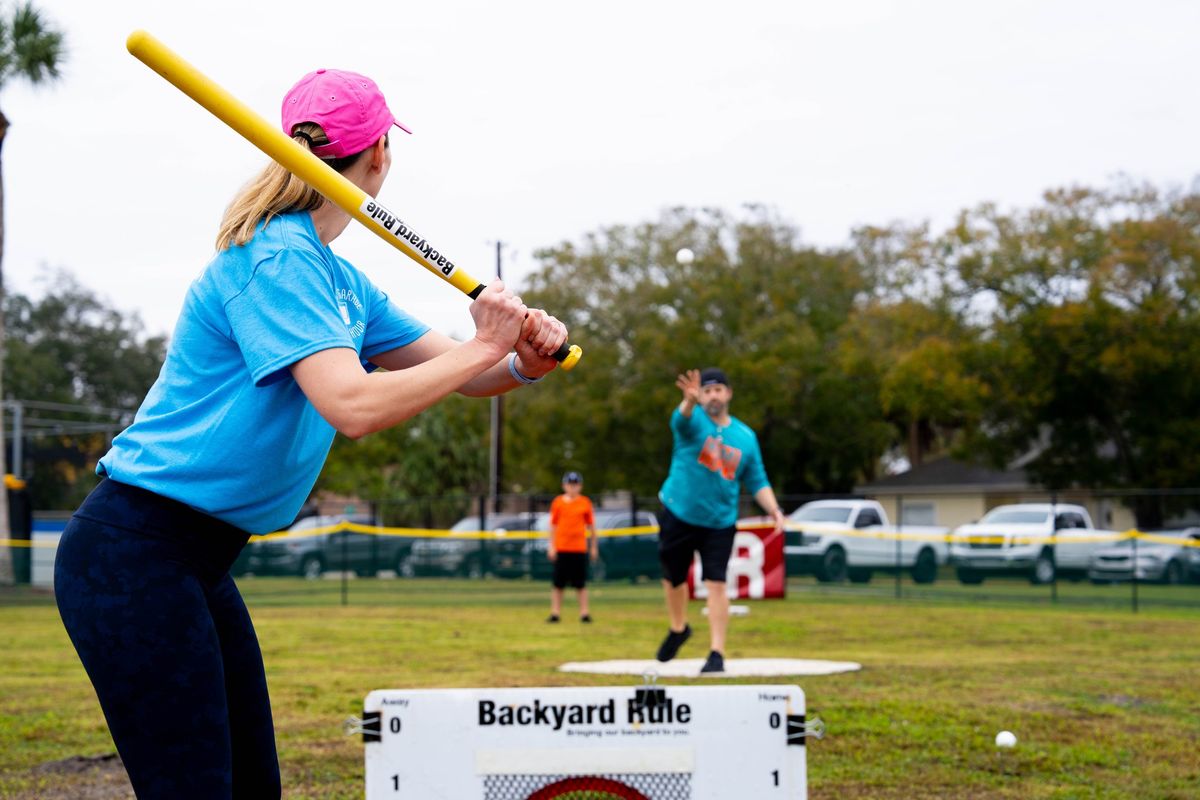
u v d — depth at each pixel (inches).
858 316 1605.6
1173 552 852.6
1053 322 1289.4
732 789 110.9
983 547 885.2
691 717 111.0
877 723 241.0
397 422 87.2
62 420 2358.5
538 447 1596.9
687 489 321.1
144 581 87.7
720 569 319.0
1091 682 313.7
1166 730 240.8
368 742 111.4
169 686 87.5
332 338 87.1
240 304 88.0
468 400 1876.2
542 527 947.3
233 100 85.2
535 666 343.3
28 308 2501.2
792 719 110.8
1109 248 1310.3
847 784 192.1
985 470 1834.4
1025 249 1354.6
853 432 1616.6
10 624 578.6
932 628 498.9
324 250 94.1
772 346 1560.0
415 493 1847.9
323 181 87.7
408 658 372.5
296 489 94.3
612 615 602.5
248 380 89.4
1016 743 223.6
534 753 111.1
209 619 90.2
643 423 1519.4
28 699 292.8
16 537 964.0
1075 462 1398.9
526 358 98.7
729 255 1644.9
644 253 1631.4
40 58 767.7
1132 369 1266.0
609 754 111.0
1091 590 831.7
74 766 210.5
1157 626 522.3
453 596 807.1
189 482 88.6
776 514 326.6
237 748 98.9
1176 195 1344.7
